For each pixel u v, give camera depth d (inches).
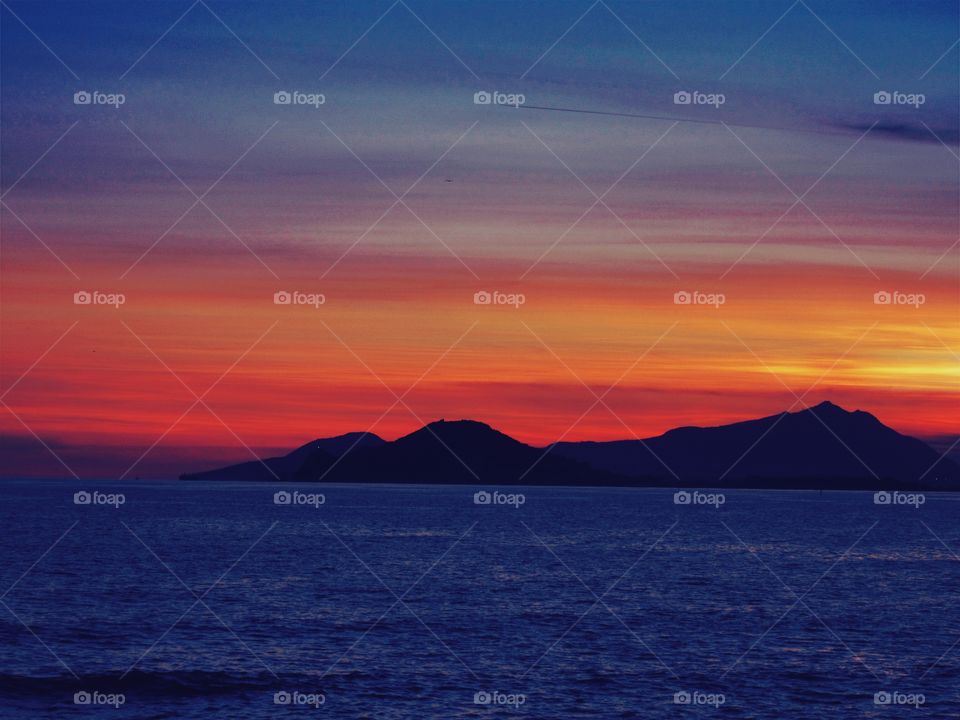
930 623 2038.6
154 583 2518.5
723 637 1849.2
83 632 1822.1
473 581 2637.8
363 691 1418.6
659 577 2790.4
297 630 1878.7
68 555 3221.0
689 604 2262.6
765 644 1786.4
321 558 3230.8
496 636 1838.1
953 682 1517.0
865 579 2815.0
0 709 1312.7
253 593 2357.3
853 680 1519.4
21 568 2802.7
